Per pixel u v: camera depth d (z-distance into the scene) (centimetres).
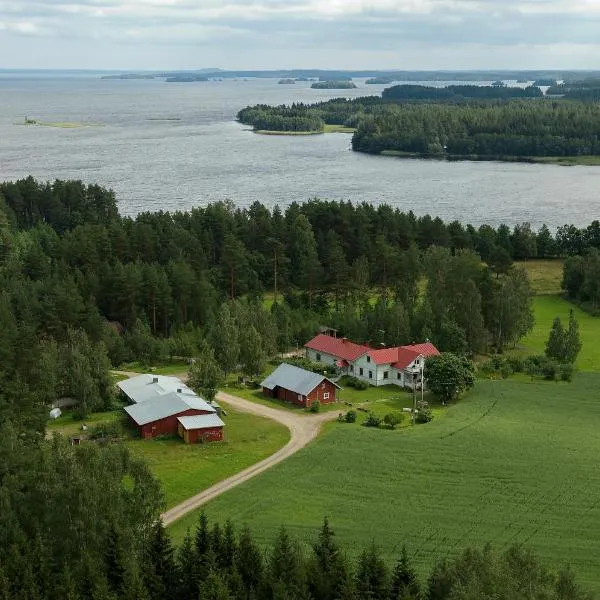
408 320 11050
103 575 4162
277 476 6644
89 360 8638
